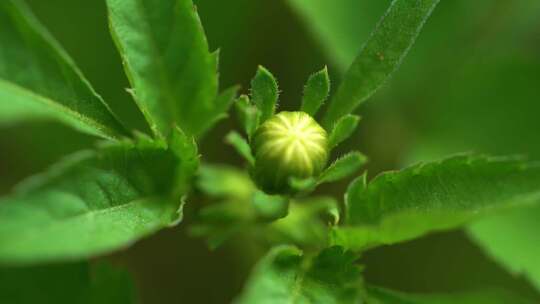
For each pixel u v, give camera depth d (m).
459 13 0.17
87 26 0.16
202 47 0.13
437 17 0.17
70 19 0.16
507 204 0.12
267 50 0.17
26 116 0.12
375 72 0.13
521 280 0.16
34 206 0.11
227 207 0.14
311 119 0.13
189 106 0.13
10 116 0.12
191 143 0.12
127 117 0.16
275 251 0.12
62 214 0.11
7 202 0.11
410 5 0.12
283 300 0.12
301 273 0.12
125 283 0.13
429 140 0.17
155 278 0.17
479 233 0.15
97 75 0.16
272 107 0.13
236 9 0.17
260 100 0.13
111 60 0.16
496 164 0.12
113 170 0.12
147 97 0.13
